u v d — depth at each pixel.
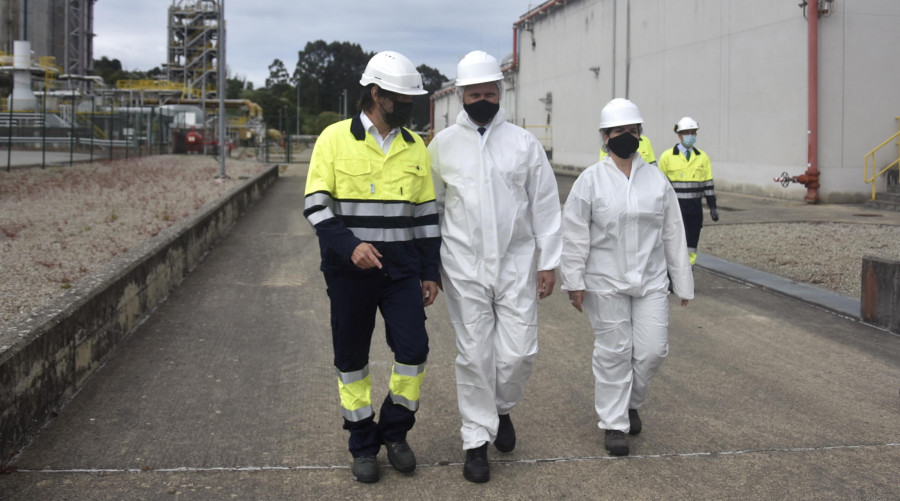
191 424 4.85
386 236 3.99
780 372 6.13
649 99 29.09
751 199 21.39
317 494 3.95
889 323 7.46
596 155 34.66
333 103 137.25
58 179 20.52
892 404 5.41
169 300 8.34
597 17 33.97
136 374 5.81
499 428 4.49
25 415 4.48
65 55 68.62
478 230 4.13
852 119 19.95
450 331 7.40
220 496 3.89
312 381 5.75
